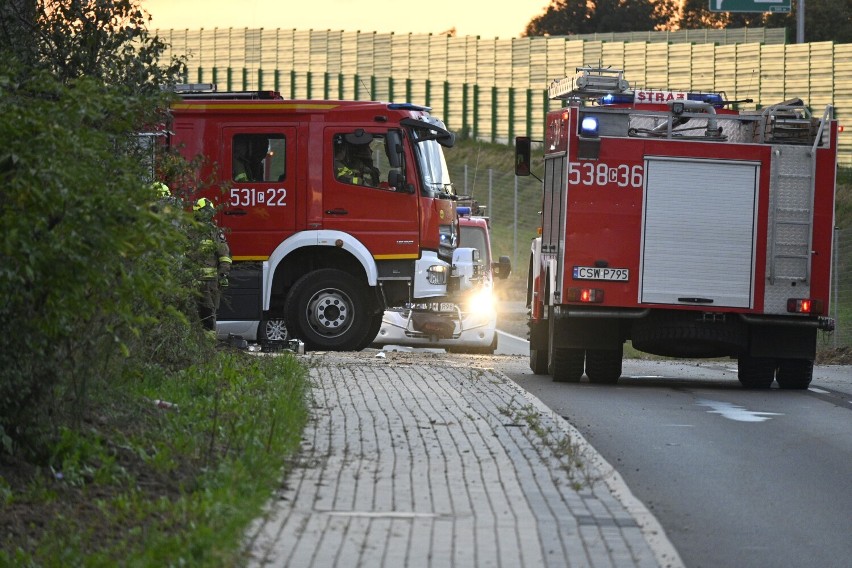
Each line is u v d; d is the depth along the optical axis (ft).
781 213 177.27
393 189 213.46
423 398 141.38
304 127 214.48
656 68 649.61
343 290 214.69
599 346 179.32
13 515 77.51
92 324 91.20
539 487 93.61
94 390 100.27
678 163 176.65
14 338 83.76
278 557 71.67
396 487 91.71
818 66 597.93
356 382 155.53
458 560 72.64
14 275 78.54
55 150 81.71
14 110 82.17
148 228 84.53
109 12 131.34
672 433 128.67
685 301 176.65
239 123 214.90
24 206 80.33
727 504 94.17
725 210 177.27
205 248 143.23
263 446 100.01
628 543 78.02
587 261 176.45
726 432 130.82
